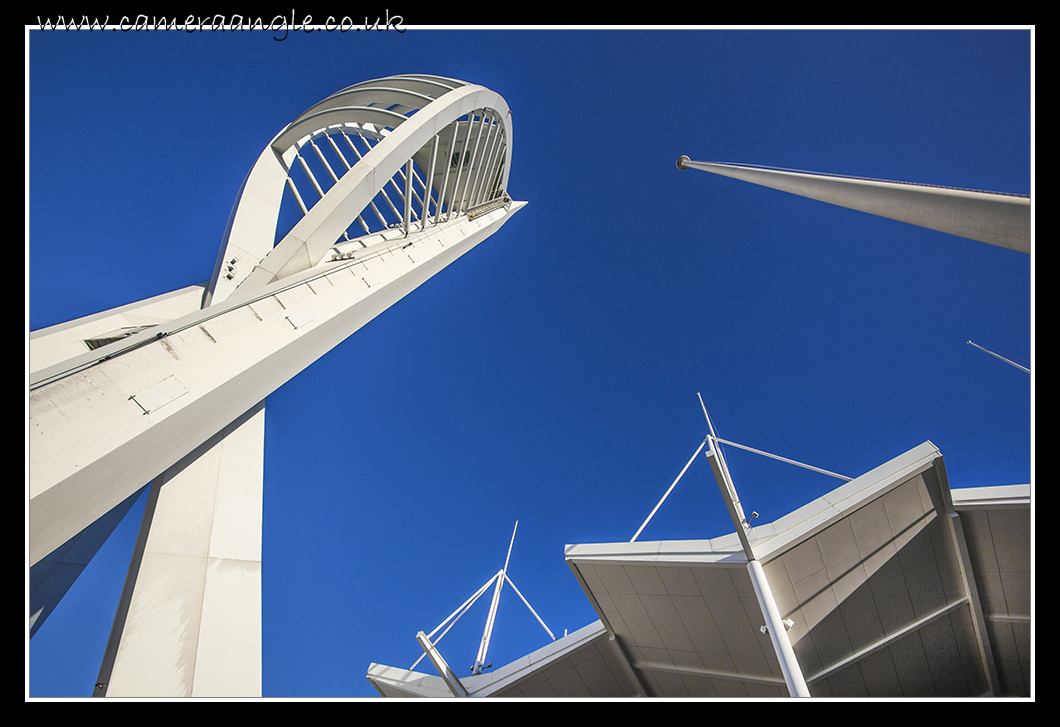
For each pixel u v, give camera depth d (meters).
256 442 17.67
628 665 24.55
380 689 28.42
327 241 18.28
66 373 9.03
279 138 24.36
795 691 14.14
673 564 19.78
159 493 14.38
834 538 18.95
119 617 12.06
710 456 17.08
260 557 15.38
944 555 20.42
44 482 7.88
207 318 12.41
